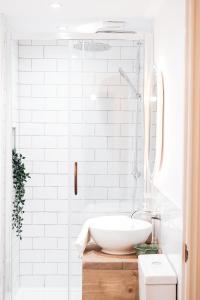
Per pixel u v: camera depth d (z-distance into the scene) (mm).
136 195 3578
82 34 3428
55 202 4234
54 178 4234
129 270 2787
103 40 3523
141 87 3533
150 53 3434
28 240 4242
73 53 3549
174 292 2312
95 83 3564
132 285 2789
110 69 3551
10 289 3436
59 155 4223
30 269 4258
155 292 2316
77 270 3879
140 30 3428
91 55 3545
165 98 2811
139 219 3467
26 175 4086
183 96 2119
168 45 2697
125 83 3551
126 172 3588
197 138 2018
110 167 3594
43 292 4215
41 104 4199
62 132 4215
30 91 4195
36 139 4211
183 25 2191
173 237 2441
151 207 3412
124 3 2990
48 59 4188
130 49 3531
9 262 3412
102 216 3576
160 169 2959
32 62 4184
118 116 3566
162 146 2893
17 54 4145
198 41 1999
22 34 3400
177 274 2305
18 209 4086
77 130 3600
